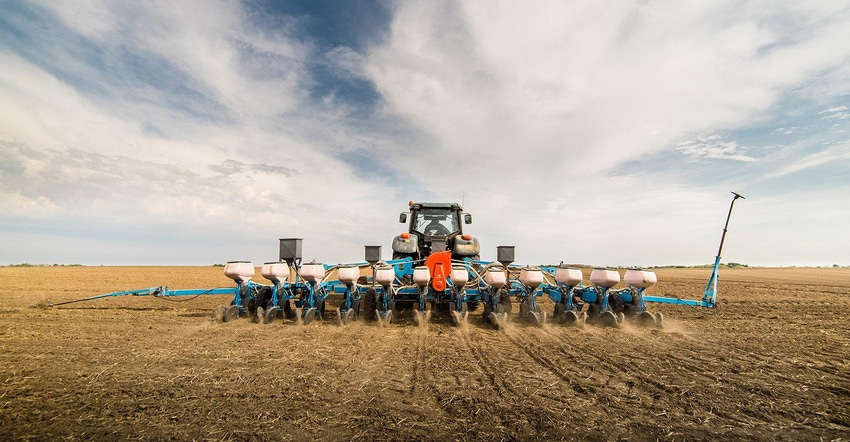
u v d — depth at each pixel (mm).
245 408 3732
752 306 11883
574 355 5730
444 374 4812
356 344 6496
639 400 3967
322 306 9219
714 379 4633
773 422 3486
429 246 11734
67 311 10617
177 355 5691
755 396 4094
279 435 3189
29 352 5875
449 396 4055
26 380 4551
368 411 3674
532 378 4656
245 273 8961
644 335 7266
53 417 3539
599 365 5199
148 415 3572
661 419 3527
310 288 9039
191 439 3121
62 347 6207
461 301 8547
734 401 3955
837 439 3172
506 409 3727
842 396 4102
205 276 25906
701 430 3322
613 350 6055
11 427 3332
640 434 3242
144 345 6359
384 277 8367
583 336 7168
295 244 9273
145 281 21078
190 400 3934
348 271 8859
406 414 3611
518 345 6445
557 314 8789
